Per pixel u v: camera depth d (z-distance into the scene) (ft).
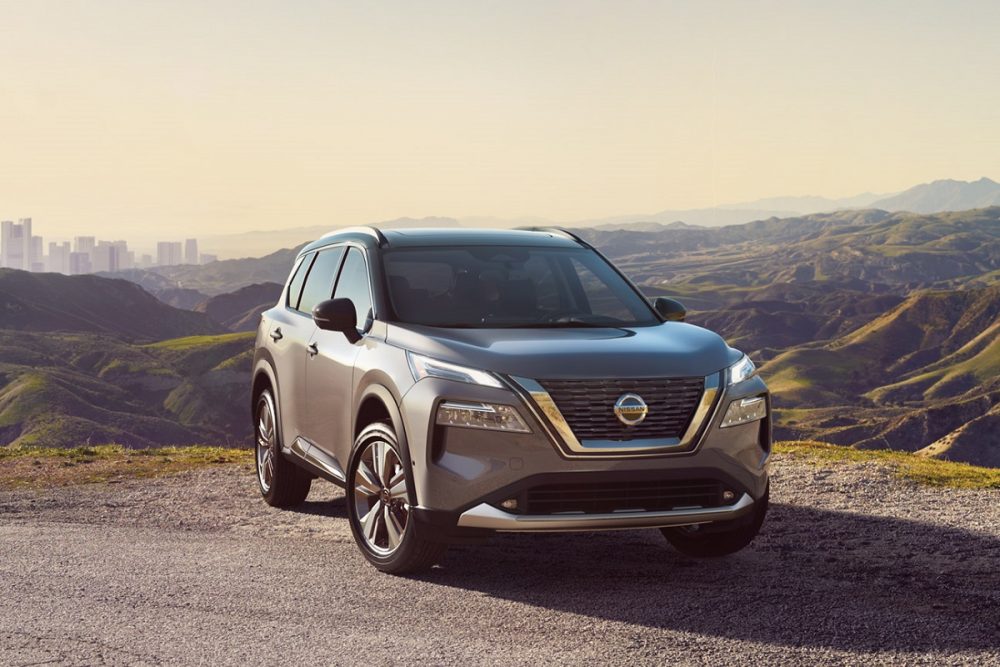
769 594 17.11
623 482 17.20
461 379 17.63
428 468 17.74
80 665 13.56
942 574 18.45
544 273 22.06
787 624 15.24
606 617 15.75
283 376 25.36
